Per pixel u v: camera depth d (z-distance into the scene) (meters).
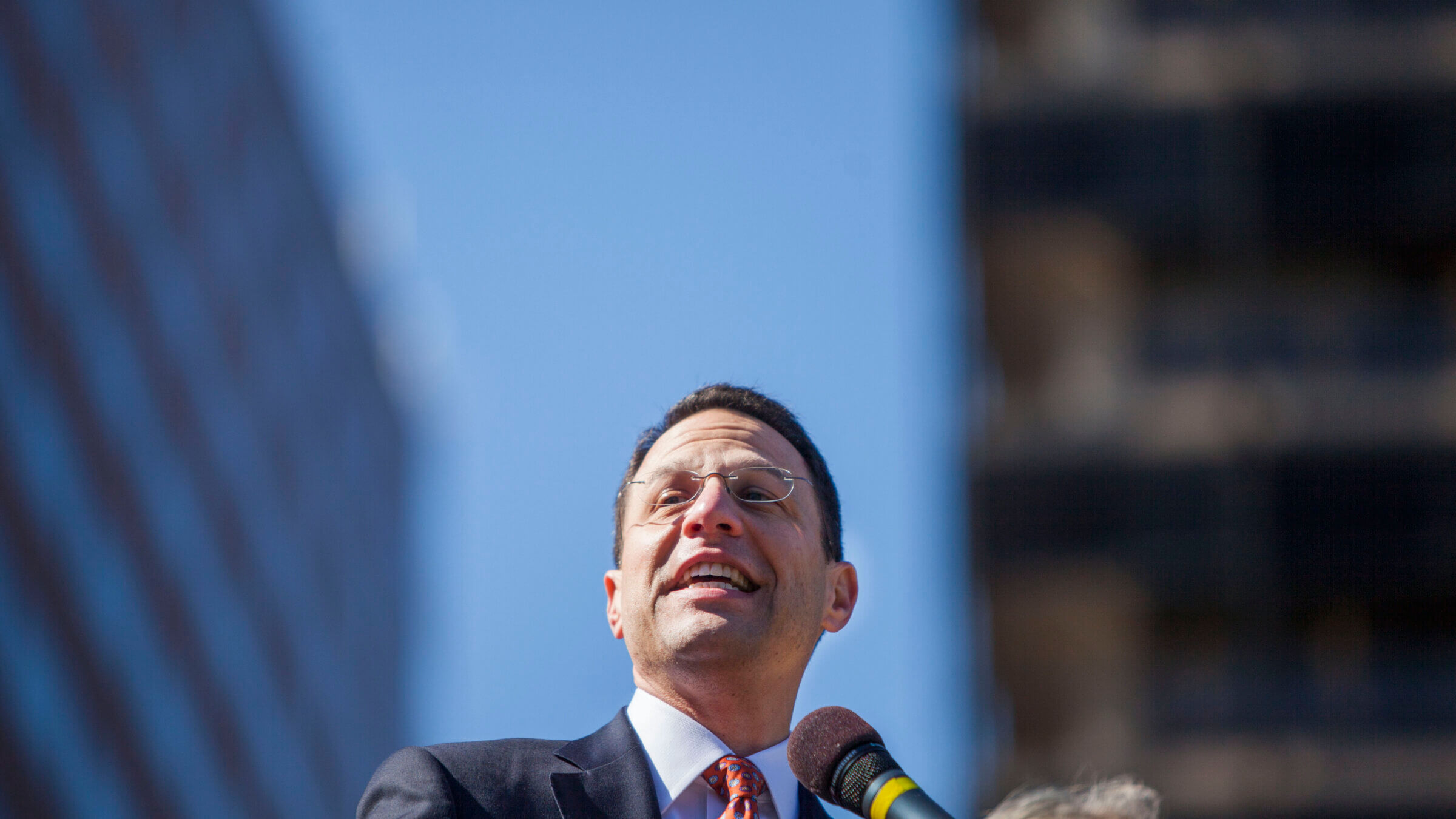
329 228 60.22
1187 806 15.73
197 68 45.12
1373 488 16.47
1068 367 17.72
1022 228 17.70
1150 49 18.00
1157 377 17.31
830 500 3.88
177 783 40.59
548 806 3.08
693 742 3.30
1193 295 17.78
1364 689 16.05
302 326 56.12
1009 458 16.94
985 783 16.23
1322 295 17.47
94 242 36.78
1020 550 16.83
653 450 3.72
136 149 40.00
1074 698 16.67
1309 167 17.36
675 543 3.48
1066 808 2.62
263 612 49.53
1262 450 16.62
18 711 31.00
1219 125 17.55
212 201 46.16
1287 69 17.58
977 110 17.84
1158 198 17.45
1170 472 16.78
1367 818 15.45
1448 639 16.19
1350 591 16.25
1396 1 17.86
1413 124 17.33
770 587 3.42
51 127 34.66
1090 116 17.72
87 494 35.22
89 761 34.69
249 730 47.41
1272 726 15.98
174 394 41.75
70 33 35.97
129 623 37.38
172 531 40.84
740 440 3.67
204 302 44.97
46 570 32.66
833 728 2.91
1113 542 16.64
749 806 3.17
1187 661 16.52
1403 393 16.81
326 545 58.81
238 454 47.44
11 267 32.03
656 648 3.39
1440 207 17.06
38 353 32.94
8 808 30.61
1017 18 18.50
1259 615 16.38
